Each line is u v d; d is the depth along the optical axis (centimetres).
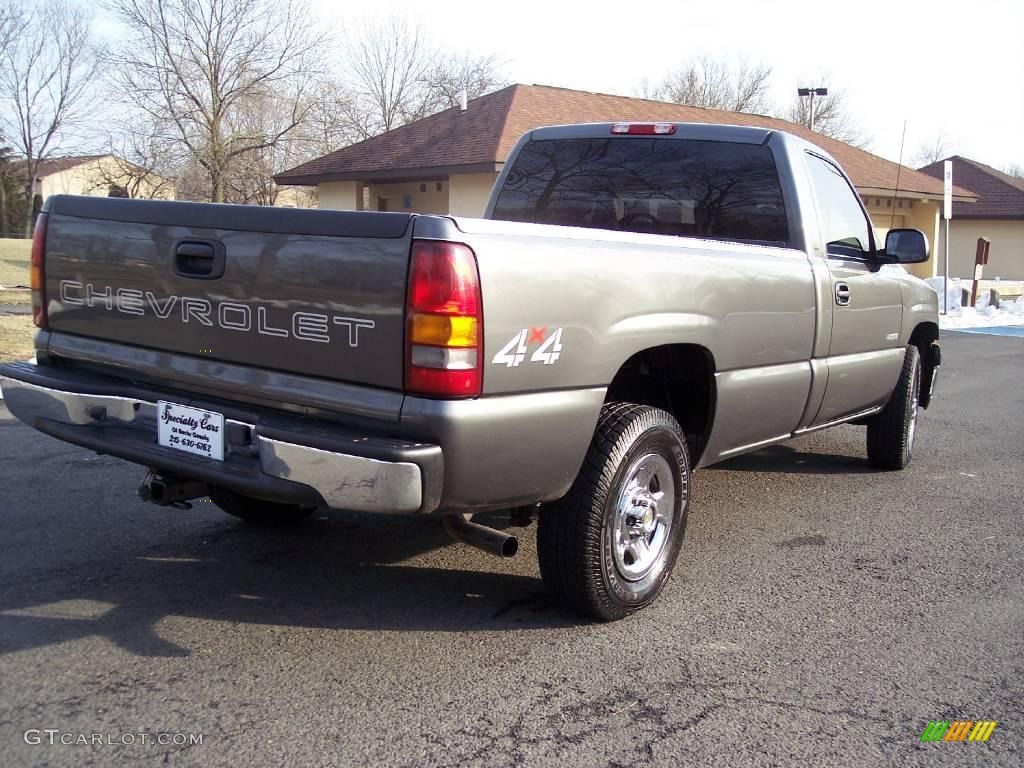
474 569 443
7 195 5178
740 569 462
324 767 277
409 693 322
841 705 328
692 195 530
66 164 5741
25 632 358
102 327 385
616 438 365
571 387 344
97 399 371
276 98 2672
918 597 433
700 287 404
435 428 301
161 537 473
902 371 650
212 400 349
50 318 405
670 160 535
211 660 341
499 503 331
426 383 300
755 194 511
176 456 348
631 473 376
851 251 552
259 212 331
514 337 317
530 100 2142
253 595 403
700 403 446
